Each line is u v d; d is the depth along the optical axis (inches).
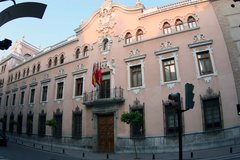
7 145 914.7
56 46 1185.4
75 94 1020.5
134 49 892.6
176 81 770.8
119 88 870.4
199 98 722.2
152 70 829.8
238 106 470.6
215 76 718.5
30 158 615.8
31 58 1343.5
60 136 1007.0
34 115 1189.7
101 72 932.6
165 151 722.8
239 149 558.9
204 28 780.6
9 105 1460.4
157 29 870.4
